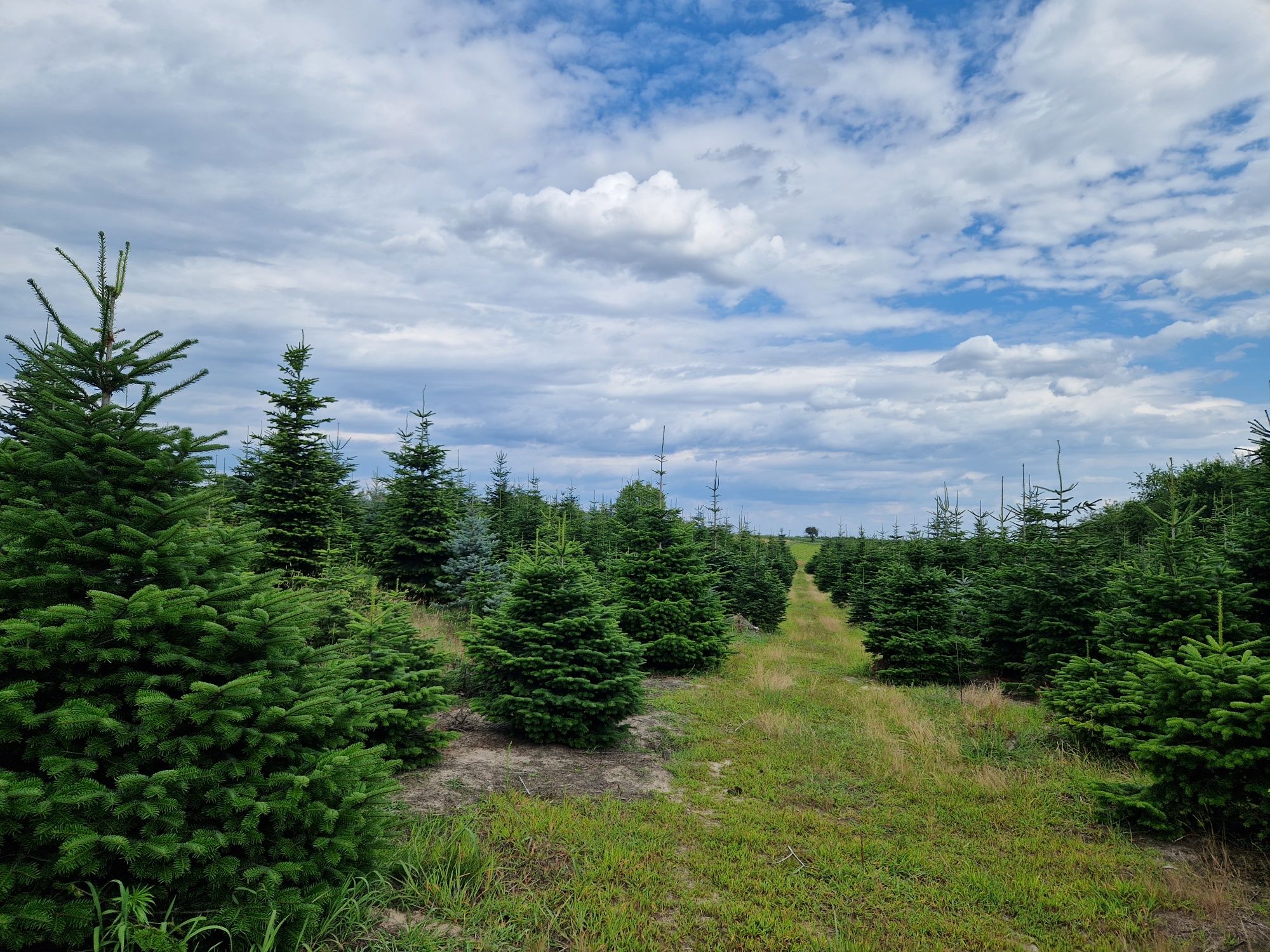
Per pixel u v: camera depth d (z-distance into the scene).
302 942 4.20
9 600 3.95
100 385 4.44
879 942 5.02
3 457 4.04
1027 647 13.14
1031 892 5.77
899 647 14.91
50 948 3.57
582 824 6.59
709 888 5.69
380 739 7.58
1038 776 8.48
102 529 4.14
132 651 3.89
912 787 8.09
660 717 11.05
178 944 3.56
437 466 19.27
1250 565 9.01
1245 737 6.21
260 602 4.50
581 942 4.68
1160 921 5.35
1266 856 6.33
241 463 18.16
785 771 8.59
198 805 4.00
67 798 3.44
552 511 26.69
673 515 16.47
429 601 18.84
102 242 4.51
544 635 9.23
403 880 5.29
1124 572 10.82
